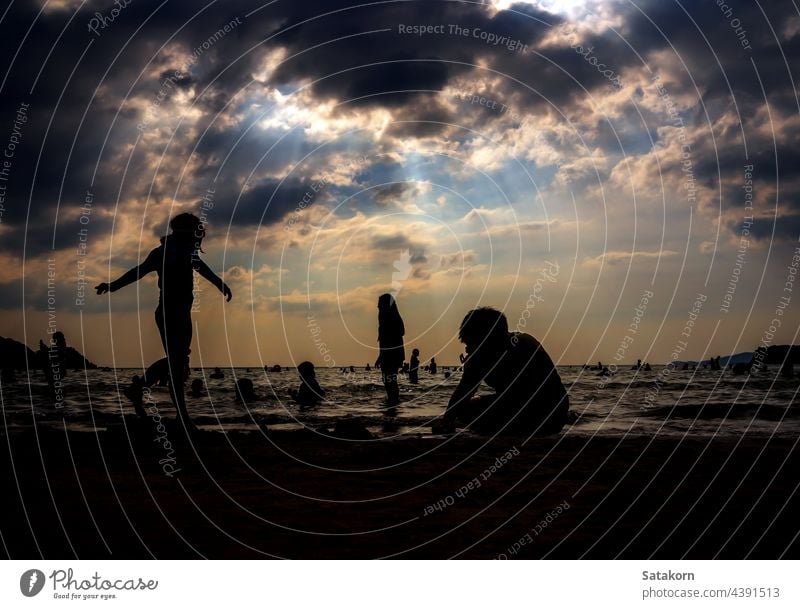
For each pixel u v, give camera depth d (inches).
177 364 341.7
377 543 167.9
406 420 467.2
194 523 183.8
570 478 243.0
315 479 242.2
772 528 182.4
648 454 291.9
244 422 457.1
